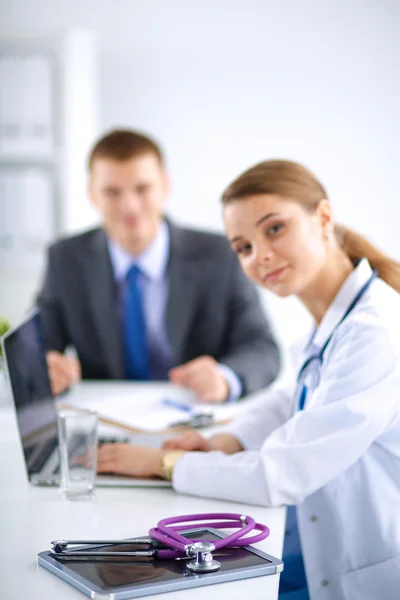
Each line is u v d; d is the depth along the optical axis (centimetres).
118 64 461
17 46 387
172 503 120
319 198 132
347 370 121
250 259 131
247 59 458
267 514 115
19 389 129
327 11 381
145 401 206
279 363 248
